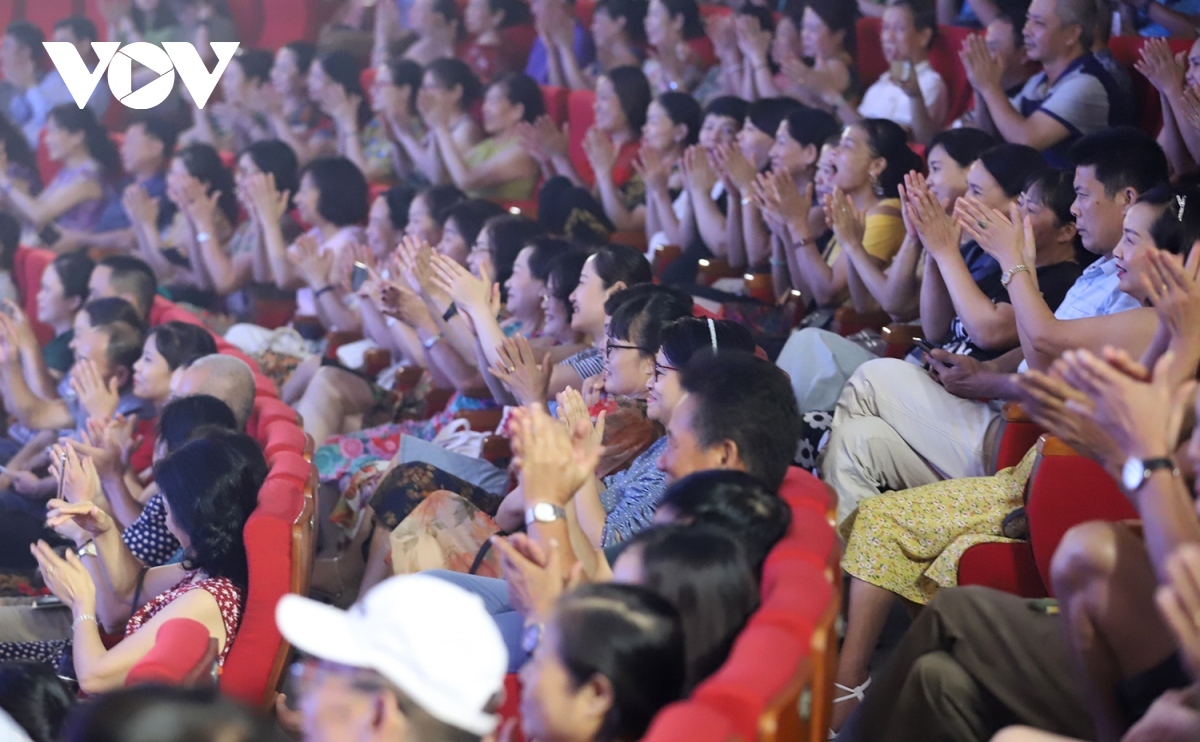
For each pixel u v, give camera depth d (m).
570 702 2.57
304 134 11.51
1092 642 3.17
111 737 2.38
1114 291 4.77
